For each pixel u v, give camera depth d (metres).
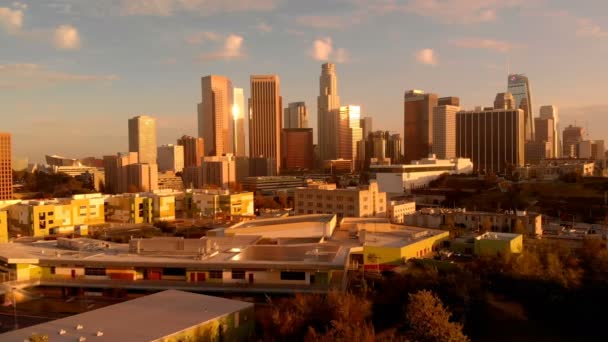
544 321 86.56
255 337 72.44
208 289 89.94
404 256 110.38
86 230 174.75
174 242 100.69
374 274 105.25
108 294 92.38
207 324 65.62
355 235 129.88
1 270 96.31
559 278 93.38
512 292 94.94
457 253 127.94
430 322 67.69
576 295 88.94
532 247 126.25
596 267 109.69
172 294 77.94
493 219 172.25
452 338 66.88
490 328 83.38
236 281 91.19
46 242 114.38
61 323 64.38
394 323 79.81
